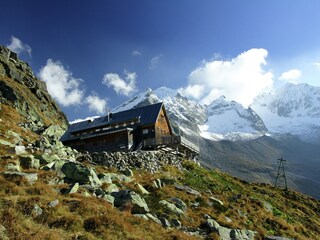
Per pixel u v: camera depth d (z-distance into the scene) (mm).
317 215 61875
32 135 59500
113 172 42406
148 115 72000
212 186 50344
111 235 22828
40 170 32625
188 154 68875
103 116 78625
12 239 18922
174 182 41906
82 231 22500
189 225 30922
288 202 63719
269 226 40281
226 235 31328
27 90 123250
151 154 51781
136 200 30141
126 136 68312
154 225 27203
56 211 23609
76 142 73938
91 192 30391
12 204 22672
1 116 71812
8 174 28453
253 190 62938
